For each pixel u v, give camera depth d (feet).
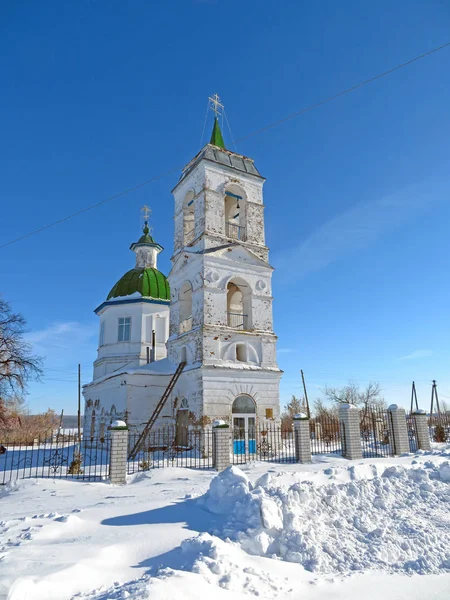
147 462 59.93
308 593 20.49
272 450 74.95
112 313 114.62
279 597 19.61
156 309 114.11
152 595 16.75
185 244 91.25
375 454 66.74
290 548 24.77
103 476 52.95
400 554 25.72
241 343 80.48
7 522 29.04
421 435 70.90
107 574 19.90
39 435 157.69
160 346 112.88
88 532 25.94
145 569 20.77
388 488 34.68
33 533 24.90
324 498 30.73
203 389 73.56
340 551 25.31
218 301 80.38
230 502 29.81
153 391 85.10
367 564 24.30
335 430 84.33
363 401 187.52
